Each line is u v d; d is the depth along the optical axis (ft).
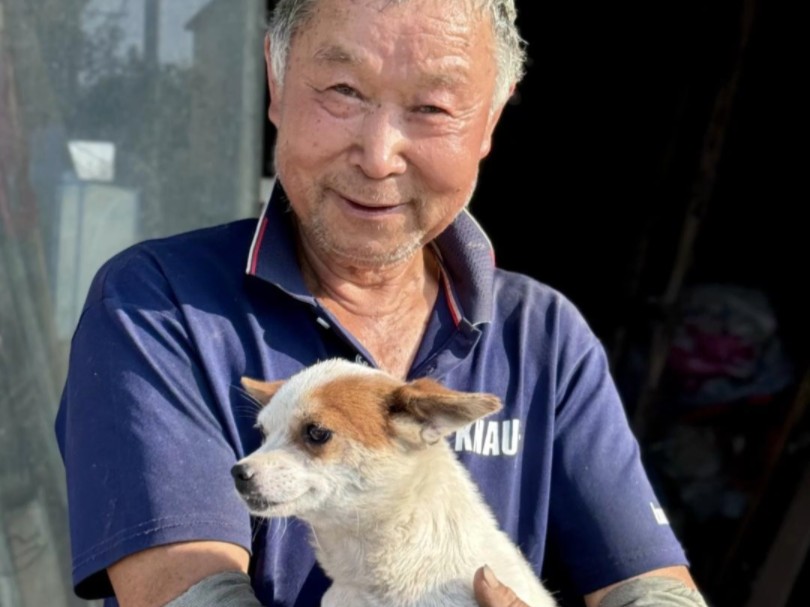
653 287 18.62
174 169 11.37
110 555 6.45
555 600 7.73
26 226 10.96
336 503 7.11
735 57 18.39
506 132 20.88
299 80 7.20
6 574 10.87
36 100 10.93
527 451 7.70
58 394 11.12
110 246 11.25
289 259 7.47
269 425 7.18
